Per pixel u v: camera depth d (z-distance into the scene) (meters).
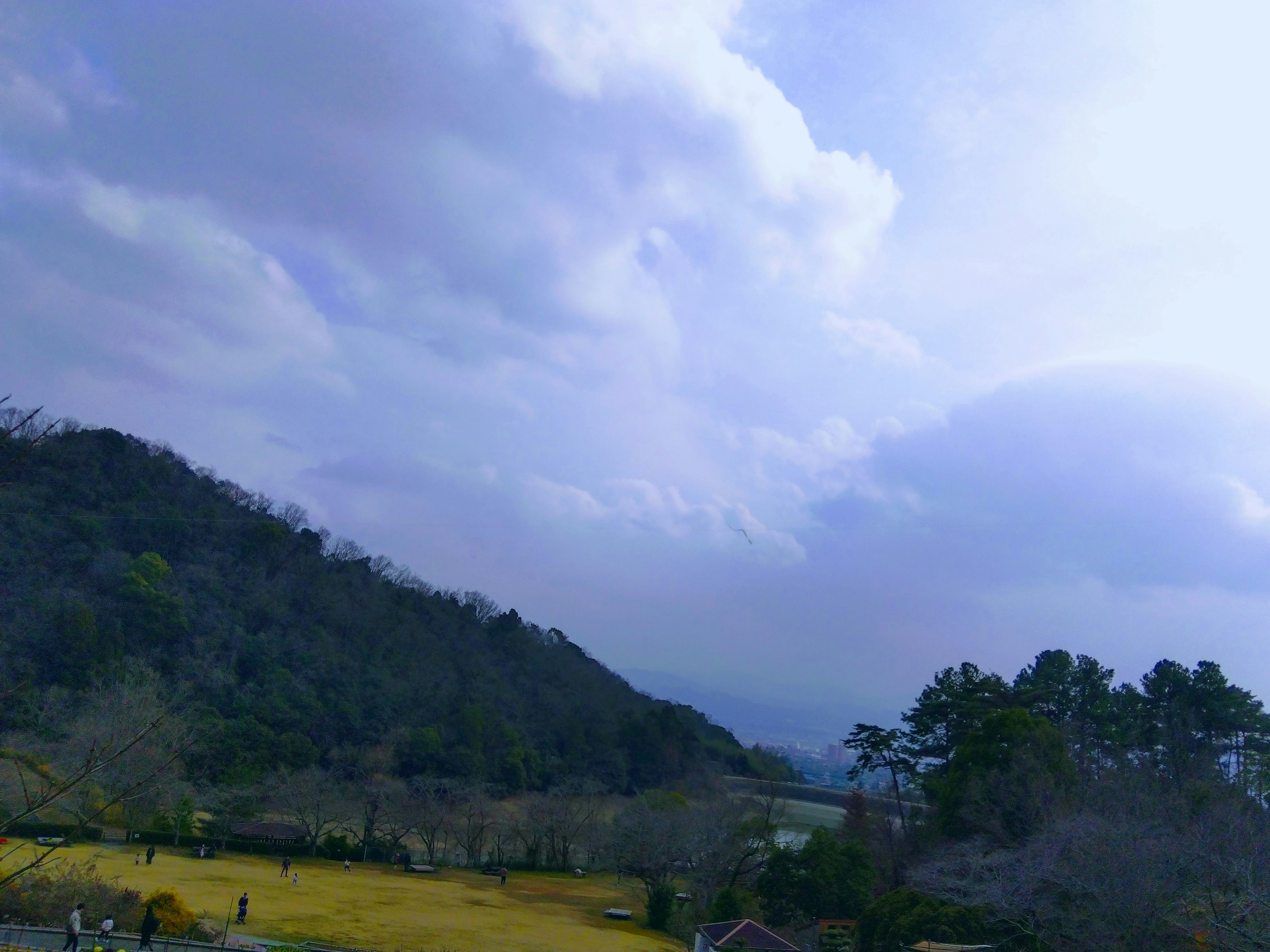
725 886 72.19
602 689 178.75
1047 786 47.97
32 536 117.62
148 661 110.94
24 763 51.12
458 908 69.38
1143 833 35.84
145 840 81.06
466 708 137.88
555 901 78.50
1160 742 65.56
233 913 55.28
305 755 112.38
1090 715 75.88
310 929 54.03
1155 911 30.78
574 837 101.38
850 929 56.53
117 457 143.50
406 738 125.00
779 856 64.06
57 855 62.16
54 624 103.19
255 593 141.75
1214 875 30.98
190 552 142.25
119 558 123.62
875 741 76.69
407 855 95.69
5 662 92.75
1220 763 67.31
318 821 95.44
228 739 103.81
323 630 144.25
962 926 40.28
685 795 120.38
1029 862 37.72
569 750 146.38
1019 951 37.53
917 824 70.62
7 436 11.81
